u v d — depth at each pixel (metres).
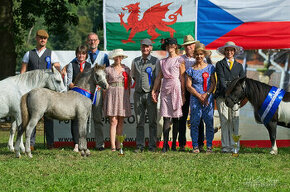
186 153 8.75
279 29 10.34
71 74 9.29
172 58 8.95
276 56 10.45
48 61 9.55
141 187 5.48
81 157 8.13
